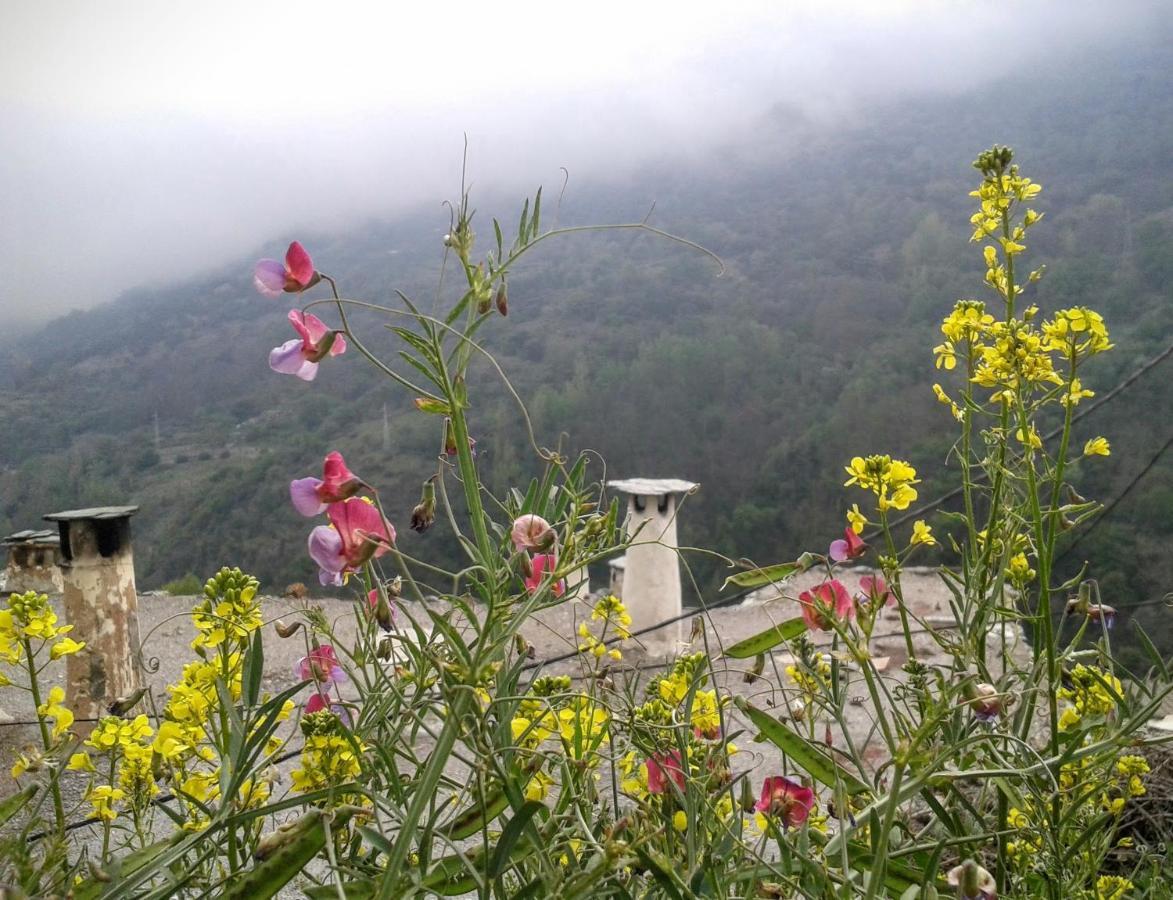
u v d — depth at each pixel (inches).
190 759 77.9
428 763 43.6
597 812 65.3
